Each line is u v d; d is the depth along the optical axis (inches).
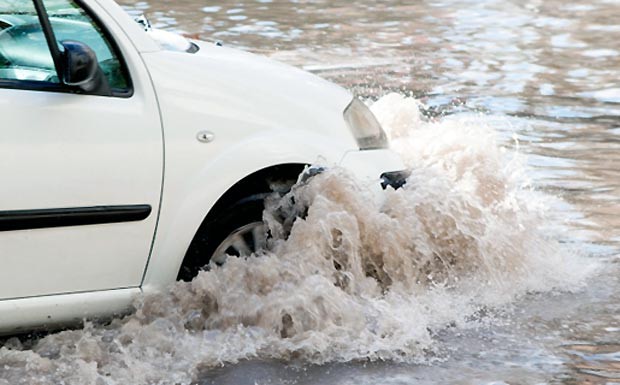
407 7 1462.8
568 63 1061.8
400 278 463.8
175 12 1354.6
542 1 1528.1
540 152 733.9
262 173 440.1
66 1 416.5
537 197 630.5
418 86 935.0
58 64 400.8
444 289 471.8
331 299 426.0
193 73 426.9
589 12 1421.0
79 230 400.8
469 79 973.8
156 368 395.2
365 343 417.1
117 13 422.9
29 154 390.0
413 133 620.4
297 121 443.2
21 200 389.7
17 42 401.1
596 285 496.4
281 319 422.0
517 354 418.3
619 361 413.4
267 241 443.2
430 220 478.6
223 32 1203.9
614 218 596.7
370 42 1165.1
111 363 398.3
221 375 393.7
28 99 393.4
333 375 394.9
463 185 551.8
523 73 1007.0
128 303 415.5
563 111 856.3
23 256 394.3
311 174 440.1
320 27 1262.3
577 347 427.2
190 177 417.7
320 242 442.9
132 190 407.2
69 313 406.3
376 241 458.6
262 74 447.8
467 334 437.4
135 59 416.8
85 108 400.2
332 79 955.3
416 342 421.4
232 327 424.8
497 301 470.6
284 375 394.6
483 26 1295.5
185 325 424.2
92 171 399.5
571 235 565.6
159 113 413.7
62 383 382.6
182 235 417.4
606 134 786.8
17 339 419.2
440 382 389.7
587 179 672.4
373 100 864.9
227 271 429.7
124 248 410.3
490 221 498.9
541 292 486.0
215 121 423.8
